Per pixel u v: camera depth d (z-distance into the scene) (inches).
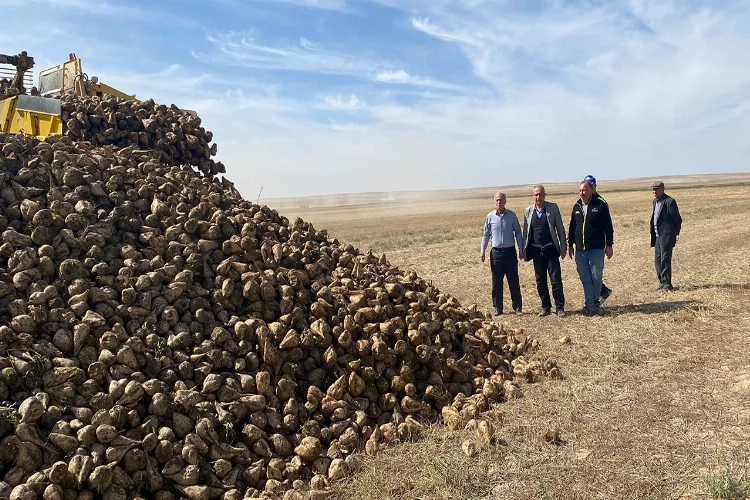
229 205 271.3
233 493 160.4
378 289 249.8
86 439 152.9
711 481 150.6
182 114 343.6
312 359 208.5
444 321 258.7
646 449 176.9
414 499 158.9
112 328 182.7
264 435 177.9
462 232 1138.0
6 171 225.3
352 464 177.8
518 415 211.8
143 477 155.5
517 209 2018.9
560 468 168.6
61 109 301.9
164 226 231.5
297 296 226.7
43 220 204.4
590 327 337.1
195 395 175.0
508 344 285.0
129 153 281.7
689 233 860.6
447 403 222.2
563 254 383.2
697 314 346.0
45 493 140.1
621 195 2652.6
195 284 213.2
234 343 197.2
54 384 162.7
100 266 198.7
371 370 211.3
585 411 211.9
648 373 247.6
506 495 156.9
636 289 451.5
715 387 225.9
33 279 187.5
